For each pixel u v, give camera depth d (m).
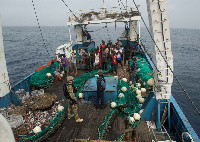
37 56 41.22
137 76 10.31
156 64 5.79
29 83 10.44
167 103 6.47
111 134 6.09
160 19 5.30
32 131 6.62
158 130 6.32
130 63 12.41
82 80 10.27
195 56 42.56
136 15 14.49
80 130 6.34
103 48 12.77
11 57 40.19
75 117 6.70
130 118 6.53
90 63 12.90
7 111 7.22
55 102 8.74
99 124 6.62
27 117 7.46
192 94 17.70
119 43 14.27
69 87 6.35
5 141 1.94
